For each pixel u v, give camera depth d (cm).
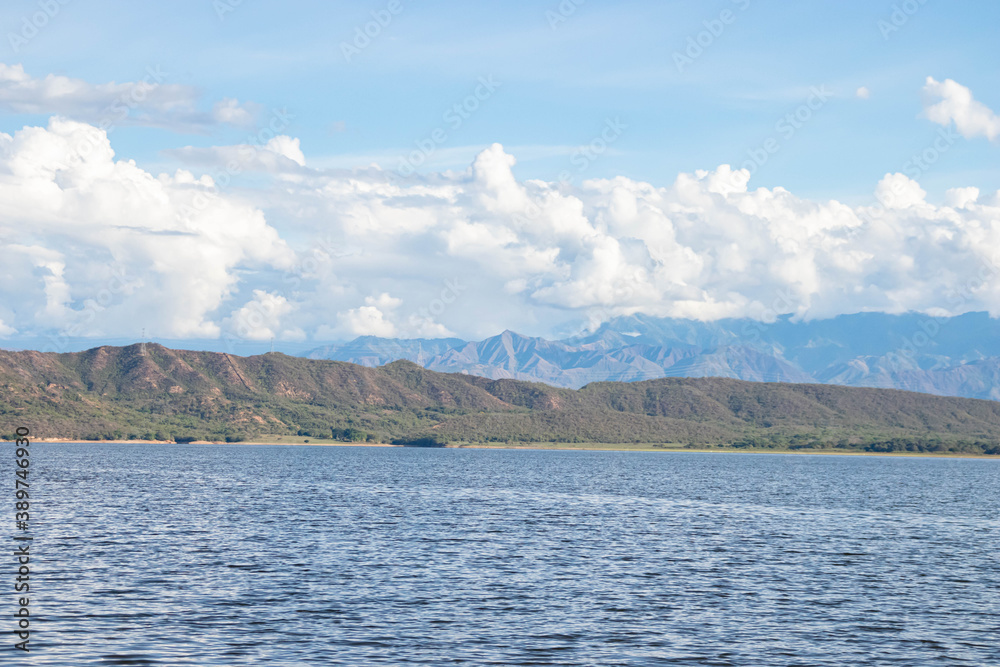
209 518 8794
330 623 4322
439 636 4119
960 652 3997
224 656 3747
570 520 9300
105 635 4016
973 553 7081
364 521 8812
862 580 5722
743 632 4297
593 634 4209
